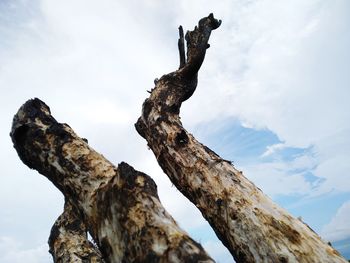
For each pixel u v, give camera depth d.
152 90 5.54
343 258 3.18
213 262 1.85
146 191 2.27
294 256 3.18
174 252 1.88
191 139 4.75
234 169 4.27
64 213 5.05
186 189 4.46
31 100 3.38
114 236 2.22
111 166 2.81
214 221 4.02
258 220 3.57
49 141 3.01
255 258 3.41
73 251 4.57
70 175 2.77
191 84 5.43
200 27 5.26
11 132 3.34
